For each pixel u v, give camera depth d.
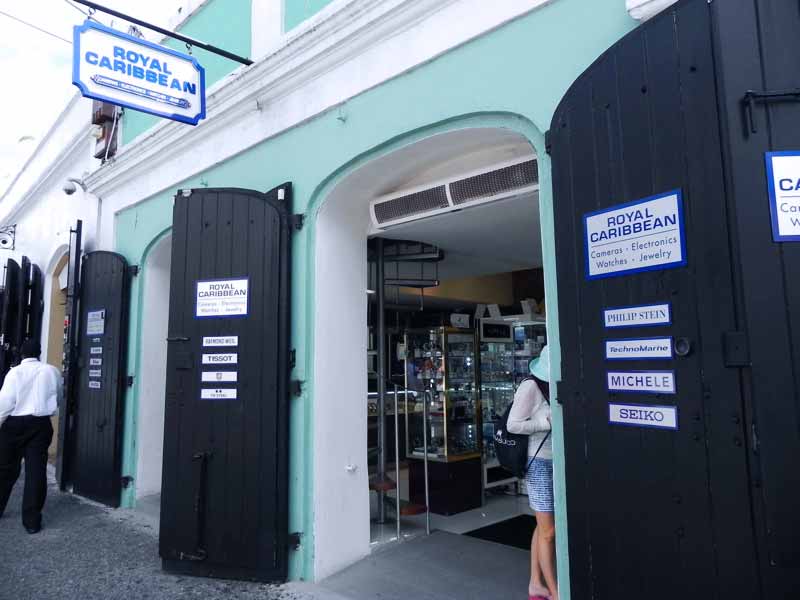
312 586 4.08
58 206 9.73
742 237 2.13
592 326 2.64
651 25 2.47
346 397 4.55
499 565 4.34
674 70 2.37
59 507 6.42
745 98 2.18
